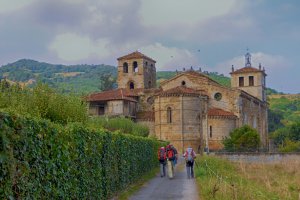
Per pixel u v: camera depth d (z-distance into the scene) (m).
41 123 10.23
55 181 11.03
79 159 13.90
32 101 20.84
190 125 79.12
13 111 8.77
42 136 10.06
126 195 21.67
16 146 8.45
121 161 22.69
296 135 107.50
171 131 78.88
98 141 17.14
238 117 84.12
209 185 21.97
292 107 197.12
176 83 89.44
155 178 32.12
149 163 36.25
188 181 29.42
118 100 83.81
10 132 8.12
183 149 78.06
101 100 84.44
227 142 74.75
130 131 55.38
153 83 102.25
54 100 22.27
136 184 27.06
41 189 9.91
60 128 11.97
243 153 66.44
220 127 81.12
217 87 86.44
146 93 91.06
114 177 20.70
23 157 8.77
